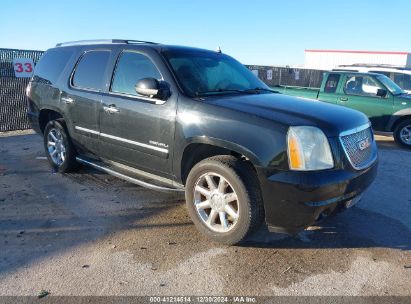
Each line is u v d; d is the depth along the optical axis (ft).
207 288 10.38
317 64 117.91
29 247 12.25
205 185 13.01
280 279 10.88
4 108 31.68
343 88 33.06
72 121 17.79
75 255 11.86
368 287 10.62
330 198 11.26
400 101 30.60
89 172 19.88
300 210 11.13
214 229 12.69
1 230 13.35
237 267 11.42
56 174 19.60
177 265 11.44
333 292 10.36
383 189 18.97
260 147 11.47
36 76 20.45
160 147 13.94
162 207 15.66
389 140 34.60
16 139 28.78
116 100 15.34
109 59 16.35
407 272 11.44
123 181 18.67
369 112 31.89
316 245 12.90
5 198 16.28
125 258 11.76
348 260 12.01
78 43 18.89
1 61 31.09
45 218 14.40
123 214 14.93
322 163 11.32
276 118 11.68
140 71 14.98
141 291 10.18
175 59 14.70
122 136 15.29
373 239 13.47
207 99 13.26
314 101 14.57
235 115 12.13
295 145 11.13
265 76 56.54
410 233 14.03
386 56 106.42
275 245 12.79
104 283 10.47
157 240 12.94
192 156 13.53
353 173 11.91
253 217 11.76
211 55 16.49
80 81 17.48
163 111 13.65
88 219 14.42
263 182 11.44
